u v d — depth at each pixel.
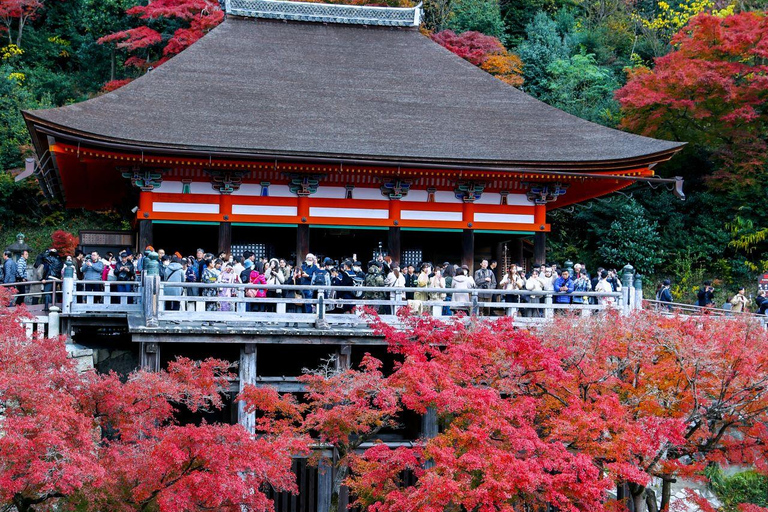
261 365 22.81
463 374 14.62
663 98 34.47
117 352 21.06
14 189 40.22
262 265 21.89
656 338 15.70
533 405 14.02
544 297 21.55
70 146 21.73
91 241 27.30
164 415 14.01
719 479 22.67
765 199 37.66
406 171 23.92
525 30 50.34
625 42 52.22
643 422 14.81
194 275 20.92
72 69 49.03
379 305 20.16
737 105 35.19
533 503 13.21
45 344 13.55
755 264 38.00
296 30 30.23
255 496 12.93
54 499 13.31
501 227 25.73
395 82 28.27
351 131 24.92
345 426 14.91
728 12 46.06
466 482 12.19
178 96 25.34
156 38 42.47
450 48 42.16
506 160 23.81
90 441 11.63
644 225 37.78
